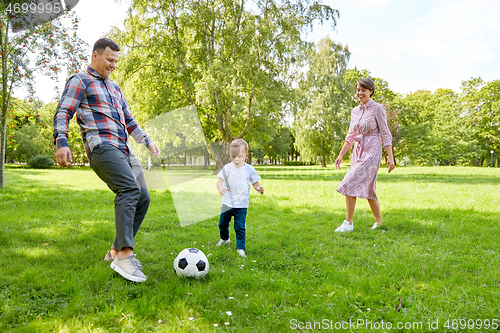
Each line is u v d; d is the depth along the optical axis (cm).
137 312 193
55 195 805
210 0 1773
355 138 446
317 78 2788
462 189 941
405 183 1178
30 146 3731
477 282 253
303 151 3036
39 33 899
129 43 1716
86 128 258
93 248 336
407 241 379
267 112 1894
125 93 1695
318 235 412
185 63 1762
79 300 205
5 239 357
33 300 206
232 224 482
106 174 254
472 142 3788
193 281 250
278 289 236
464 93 3950
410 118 4156
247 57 1673
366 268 284
